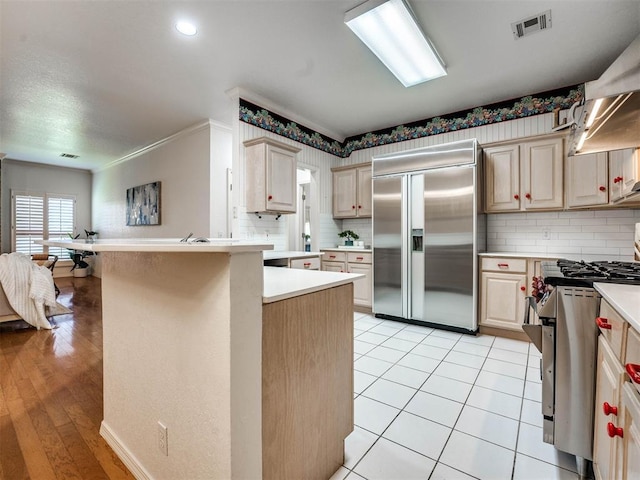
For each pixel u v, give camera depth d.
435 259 3.40
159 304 1.27
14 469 1.45
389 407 1.93
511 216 3.56
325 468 1.38
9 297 3.36
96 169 7.09
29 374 2.41
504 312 3.10
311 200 4.54
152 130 4.52
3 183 6.32
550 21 2.26
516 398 2.03
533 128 3.41
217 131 4.19
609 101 1.45
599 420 1.26
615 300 1.03
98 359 2.68
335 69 2.92
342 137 4.93
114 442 1.58
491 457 1.51
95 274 7.12
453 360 2.62
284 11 2.16
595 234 3.13
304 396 1.28
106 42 2.49
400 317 3.67
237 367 1.00
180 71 2.94
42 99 3.50
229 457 0.99
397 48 2.51
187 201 4.49
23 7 2.08
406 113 3.97
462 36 2.43
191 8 2.13
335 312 1.45
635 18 2.22
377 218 3.82
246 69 2.90
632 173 2.15
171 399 1.22
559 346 1.42
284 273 1.72
